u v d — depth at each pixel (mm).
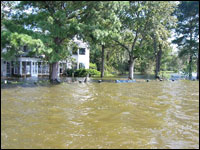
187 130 6684
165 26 31672
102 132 6395
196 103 11312
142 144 5547
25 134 6137
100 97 12852
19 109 9148
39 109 9219
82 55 35812
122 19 26250
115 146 5406
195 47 33312
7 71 28469
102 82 23203
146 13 25984
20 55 26562
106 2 18469
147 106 10320
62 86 18438
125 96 13461
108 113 8711
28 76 28391
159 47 33719
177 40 35000
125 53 46938
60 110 9102
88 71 32875
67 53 21594
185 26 34344
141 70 51531
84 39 20500
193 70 35312
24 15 19359
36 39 16234
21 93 13828
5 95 12922
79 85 19703
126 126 6996
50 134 6156
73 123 7250
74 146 5371
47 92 14516
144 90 16906
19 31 16172
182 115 8578
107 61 44031
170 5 26766
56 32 17938
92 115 8336
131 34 28141
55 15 18078
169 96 13859
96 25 19578
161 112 9055
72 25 18438
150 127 6934
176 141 5785
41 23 16984
